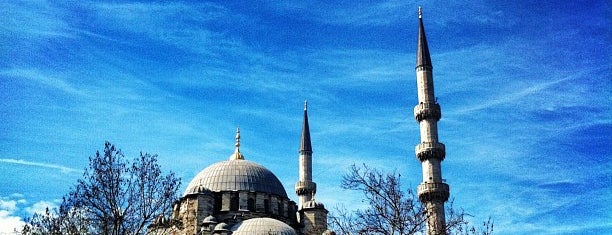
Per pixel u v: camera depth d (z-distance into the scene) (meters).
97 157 47.50
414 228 42.47
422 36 93.94
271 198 87.12
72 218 46.84
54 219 46.59
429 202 78.00
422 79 90.06
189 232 79.62
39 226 46.41
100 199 46.75
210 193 83.44
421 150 84.31
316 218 87.00
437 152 83.75
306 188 106.69
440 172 83.25
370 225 42.94
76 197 47.00
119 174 47.78
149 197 48.28
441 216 79.19
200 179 89.69
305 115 116.06
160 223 49.66
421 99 88.69
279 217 86.88
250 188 87.25
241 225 78.12
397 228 42.44
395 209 43.00
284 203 88.81
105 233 46.28
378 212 43.03
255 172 90.19
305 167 109.38
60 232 46.16
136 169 48.38
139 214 47.62
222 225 76.25
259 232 75.06
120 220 46.50
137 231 47.12
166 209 49.00
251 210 85.25
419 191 81.44
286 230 76.50
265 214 85.12
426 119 87.12
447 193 80.81
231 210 84.06
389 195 43.41
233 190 86.12
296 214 91.06
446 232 46.66
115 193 47.16
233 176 88.50
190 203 82.06
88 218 47.03
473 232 43.81
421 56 91.56
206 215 81.44
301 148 111.44
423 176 83.75
